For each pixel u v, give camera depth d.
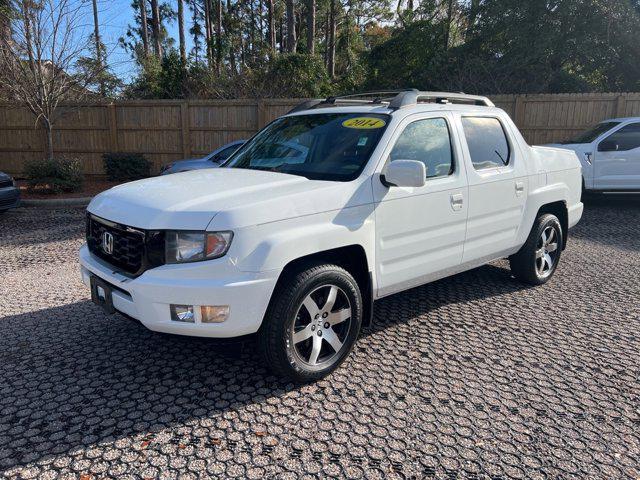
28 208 11.11
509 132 5.18
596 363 3.96
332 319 3.65
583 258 6.97
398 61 23.16
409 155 4.11
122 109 15.21
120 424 3.11
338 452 2.88
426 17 24.41
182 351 4.08
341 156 4.02
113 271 3.47
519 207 5.17
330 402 3.38
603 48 18.62
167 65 21.14
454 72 19.19
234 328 3.16
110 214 3.52
